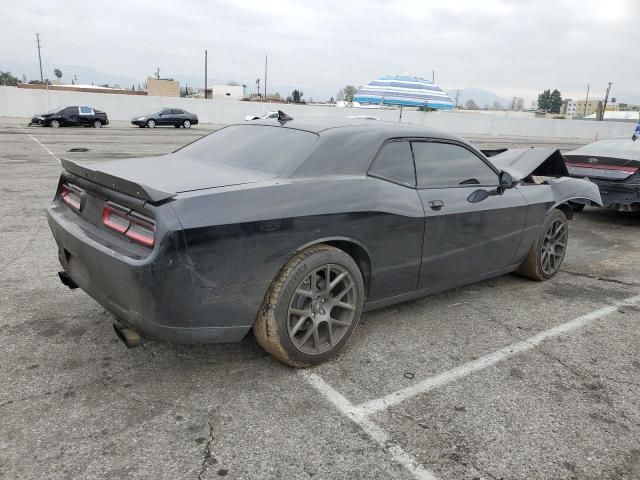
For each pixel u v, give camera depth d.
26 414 2.61
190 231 2.52
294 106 46.16
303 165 3.12
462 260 3.97
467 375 3.18
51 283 4.44
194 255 2.55
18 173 10.80
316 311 3.12
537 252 4.79
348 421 2.66
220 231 2.61
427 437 2.56
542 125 51.75
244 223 2.68
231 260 2.67
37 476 2.20
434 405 2.84
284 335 2.97
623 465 2.41
